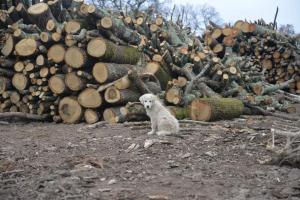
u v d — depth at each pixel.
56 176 4.01
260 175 4.04
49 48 7.20
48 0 8.02
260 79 10.09
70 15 8.09
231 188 3.71
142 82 6.91
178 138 5.50
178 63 8.13
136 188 3.71
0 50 7.60
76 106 7.03
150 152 4.84
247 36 12.29
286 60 12.03
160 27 9.09
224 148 5.04
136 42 7.89
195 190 3.67
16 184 3.82
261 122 7.10
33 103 7.38
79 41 6.93
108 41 7.06
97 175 4.04
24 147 5.24
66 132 6.17
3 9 8.05
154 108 5.71
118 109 6.86
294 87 12.08
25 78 7.29
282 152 4.38
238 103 7.61
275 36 12.09
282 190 3.66
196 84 7.70
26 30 7.49
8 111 7.65
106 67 6.80
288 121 7.50
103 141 5.45
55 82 7.11
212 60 8.18
